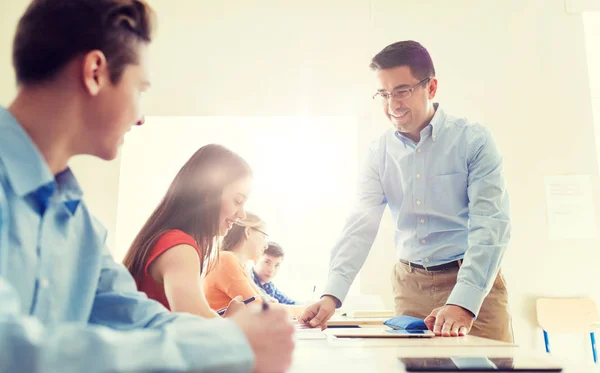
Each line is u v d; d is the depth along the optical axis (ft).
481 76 9.16
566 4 9.24
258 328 1.35
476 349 2.48
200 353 1.21
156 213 3.62
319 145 9.78
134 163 9.84
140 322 2.14
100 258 2.13
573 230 8.67
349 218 5.23
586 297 8.46
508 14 9.30
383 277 8.91
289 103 9.73
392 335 3.12
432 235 4.79
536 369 1.81
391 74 4.75
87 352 1.05
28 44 1.71
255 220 6.86
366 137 9.70
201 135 9.93
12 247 1.56
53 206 1.83
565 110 9.04
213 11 9.63
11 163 1.61
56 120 1.74
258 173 9.68
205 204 3.73
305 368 1.85
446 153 4.76
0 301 1.07
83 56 1.73
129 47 1.86
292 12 9.61
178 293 3.14
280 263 9.04
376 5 9.46
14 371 0.97
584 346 8.34
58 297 1.84
